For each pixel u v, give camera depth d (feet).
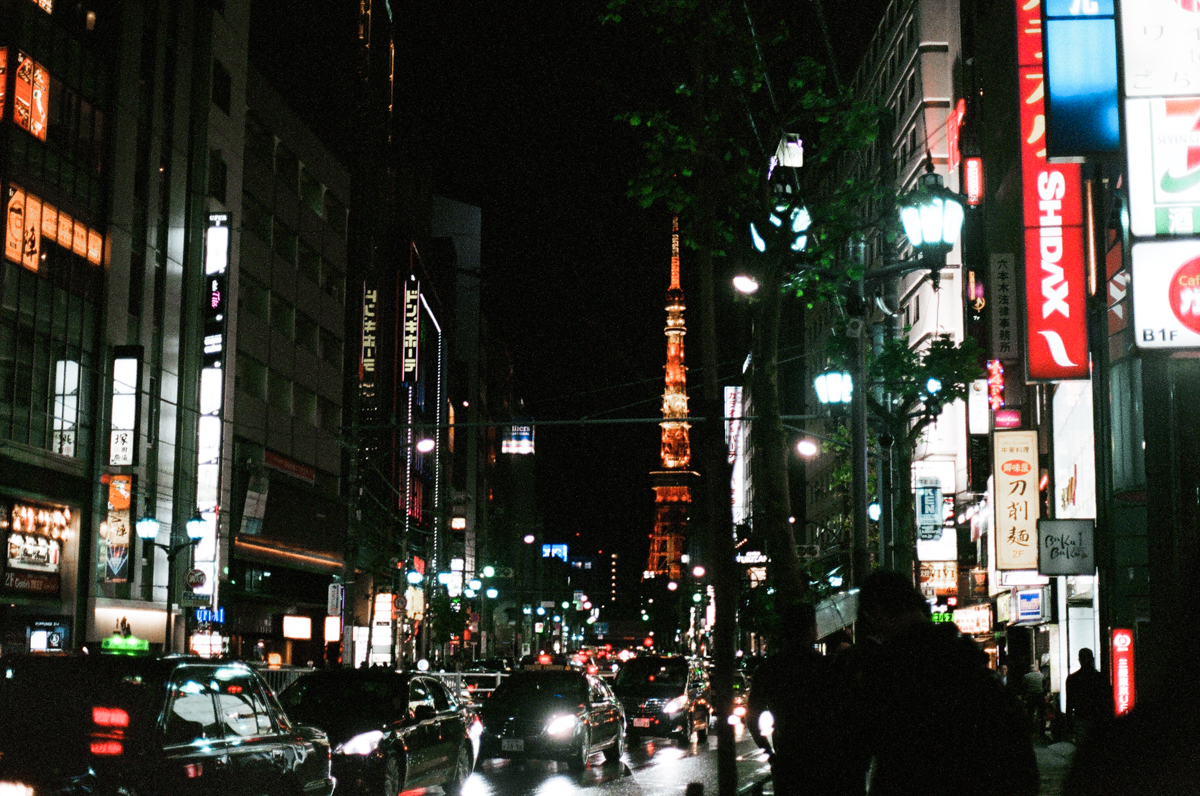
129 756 27.30
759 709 25.85
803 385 327.67
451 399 335.06
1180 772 9.52
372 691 51.37
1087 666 56.03
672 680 100.07
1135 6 34.71
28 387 100.68
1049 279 73.67
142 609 118.11
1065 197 73.97
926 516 126.93
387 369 233.55
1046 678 111.04
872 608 17.11
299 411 169.89
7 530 97.60
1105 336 69.41
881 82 228.43
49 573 103.91
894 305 76.84
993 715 14.99
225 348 132.67
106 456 112.27
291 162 171.32
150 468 122.11
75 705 28.30
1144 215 33.96
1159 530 35.53
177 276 129.70
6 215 97.09
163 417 124.57
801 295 60.18
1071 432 90.94
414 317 242.37
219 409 131.03
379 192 225.76
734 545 33.81
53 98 105.19
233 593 144.56
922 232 49.67
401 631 214.28
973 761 14.75
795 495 325.01
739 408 465.06
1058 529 78.74
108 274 113.29
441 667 189.06
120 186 116.37
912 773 14.90
